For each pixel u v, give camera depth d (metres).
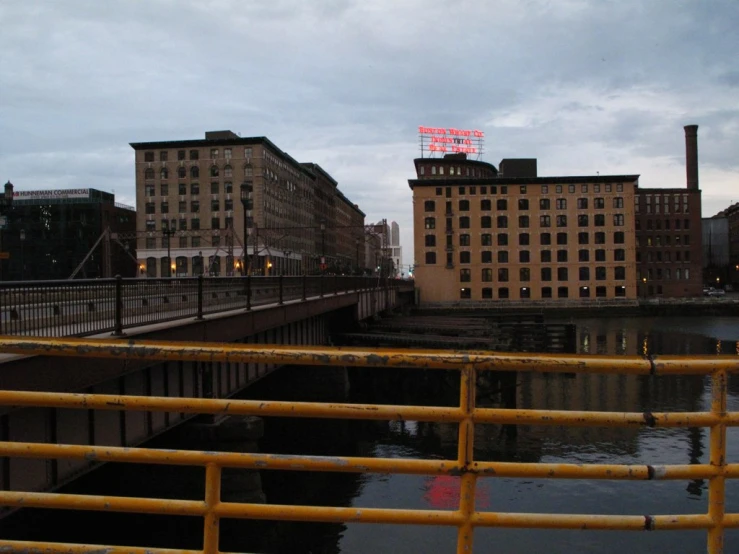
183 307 14.09
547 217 97.81
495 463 3.01
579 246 97.25
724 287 147.88
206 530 2.94
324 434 23.19
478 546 12.49
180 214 95.31
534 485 16.42
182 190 95.50
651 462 18.77
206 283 15.61
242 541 13.29
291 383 31.81
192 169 95.44
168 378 13.49
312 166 133.12
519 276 97.94
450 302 95.56
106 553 2.91
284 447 21.56
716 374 3.03
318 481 17.30
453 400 30.48
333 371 31.80
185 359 2.88
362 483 17.03
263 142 94.12
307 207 124.88
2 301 8.06
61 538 13.41
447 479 17.41
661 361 2.97
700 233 114.75
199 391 15.38
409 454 20.58
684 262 114.62
